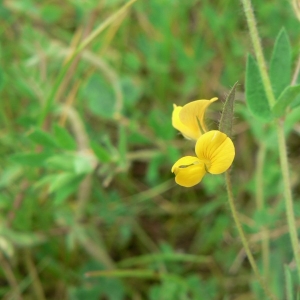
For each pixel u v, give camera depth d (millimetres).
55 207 186
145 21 233
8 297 183
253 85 125
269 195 197
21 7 219
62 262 191
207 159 107
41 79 202
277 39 127
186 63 222
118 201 199
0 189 186
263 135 180
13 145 196
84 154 167
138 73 234
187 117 112
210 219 202
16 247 182
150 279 189
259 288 169
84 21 226
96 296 182
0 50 208
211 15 225
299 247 123
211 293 181
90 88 209
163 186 206
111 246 200
